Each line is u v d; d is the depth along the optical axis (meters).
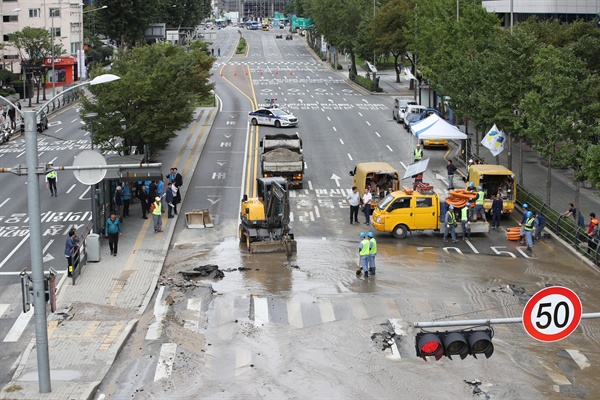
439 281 46.22
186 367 34.69
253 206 52.75
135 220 59.88
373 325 39.34
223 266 49.12
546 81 59.91
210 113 110.19
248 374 33.91
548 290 21.78
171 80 70.12
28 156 31.17
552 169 77.56
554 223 57.62
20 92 132.25
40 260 31.45
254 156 82.94
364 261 46.53
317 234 57.00
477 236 57.09
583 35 86.12
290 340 37.56
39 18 150.25
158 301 42.94
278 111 100.81
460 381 33.06
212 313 41.25
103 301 42.59
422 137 75.75
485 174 60.47
